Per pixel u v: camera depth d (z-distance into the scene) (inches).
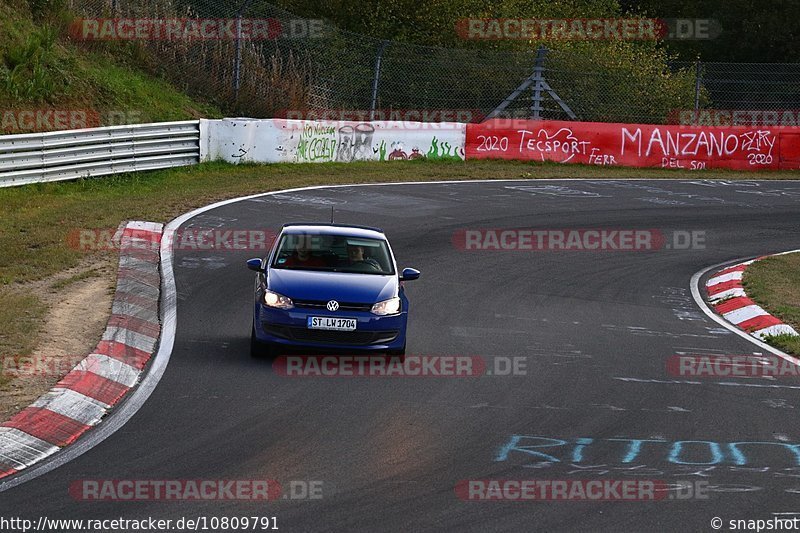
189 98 4168.3
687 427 1296.8
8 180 2861.7
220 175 3437.5
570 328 1873.8
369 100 4566.9
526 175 3885.3
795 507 1022.4
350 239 1691.7
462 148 4151.1
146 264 2151.8
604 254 2650.1
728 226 3169.3
